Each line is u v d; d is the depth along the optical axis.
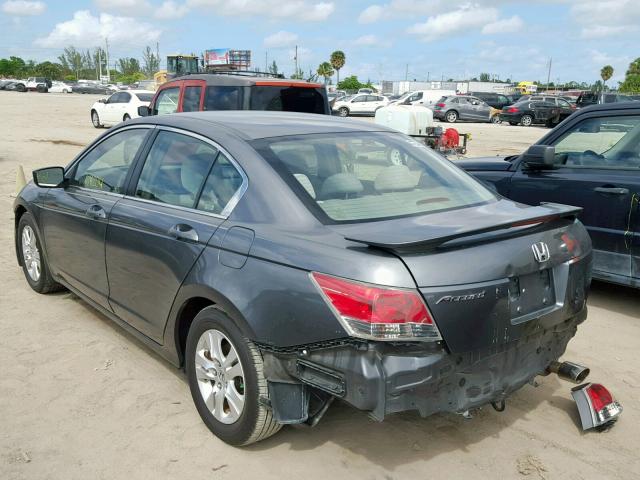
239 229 3.13
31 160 14.23
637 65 75.75
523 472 3.09
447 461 3.16
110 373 4.02
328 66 88.69
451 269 2.66
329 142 3.62
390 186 3.42
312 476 3.03
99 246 4.16
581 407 3.45
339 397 2.68
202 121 3.81
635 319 5.25
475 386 2.83
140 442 3.27
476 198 3.58
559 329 3.25
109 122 23.12
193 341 3.35
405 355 2.59
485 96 42.47
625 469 3.13
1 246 7.00
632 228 5.14
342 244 2.77
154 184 3.87
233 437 3.17
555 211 3.15
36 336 4.56
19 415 3.51
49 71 125.06
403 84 84.94
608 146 5.41
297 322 2.75
